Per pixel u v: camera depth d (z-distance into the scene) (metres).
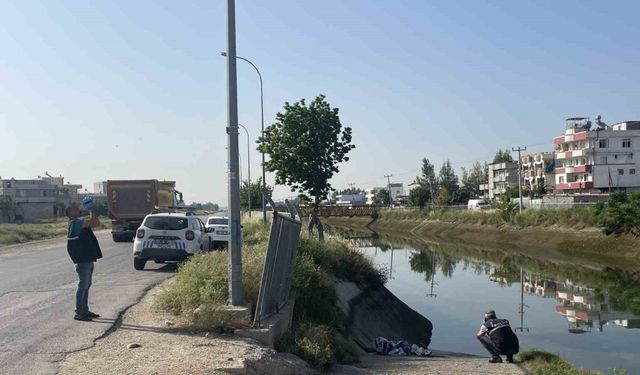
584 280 35.03
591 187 84.50
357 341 15.51
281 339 9.59
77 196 124.75
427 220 84.56
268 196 9.68
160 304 10.55
